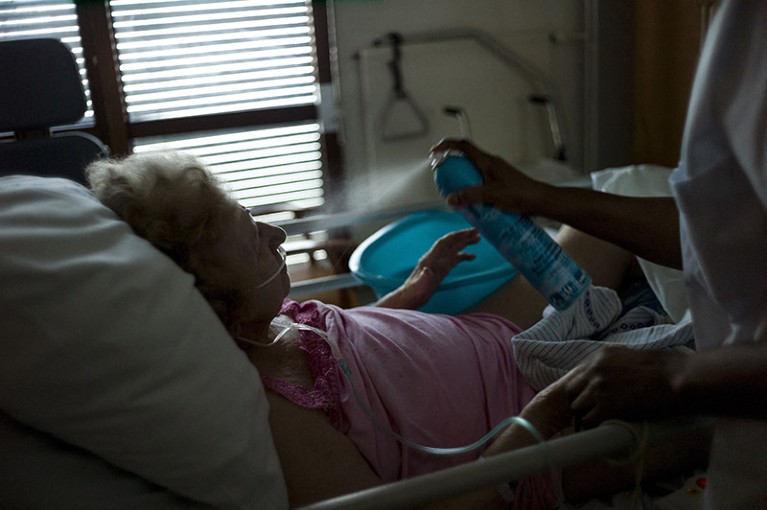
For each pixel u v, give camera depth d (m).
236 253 0.98
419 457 1.07
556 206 1.14
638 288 1.53
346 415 1.04
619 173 1.80
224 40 2.82
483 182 1.16
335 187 2.96
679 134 2.68
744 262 0.72
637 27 2.72
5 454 0.75
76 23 2.65
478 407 1.17
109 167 0.99
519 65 2.91
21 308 0.69
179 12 2.75
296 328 1.12
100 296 0.72
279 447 0.96
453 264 1.47
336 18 2.77
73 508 0.76
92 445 0.74
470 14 2.87
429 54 2.84
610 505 1.11
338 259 2.67
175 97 2.83
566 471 1.08
